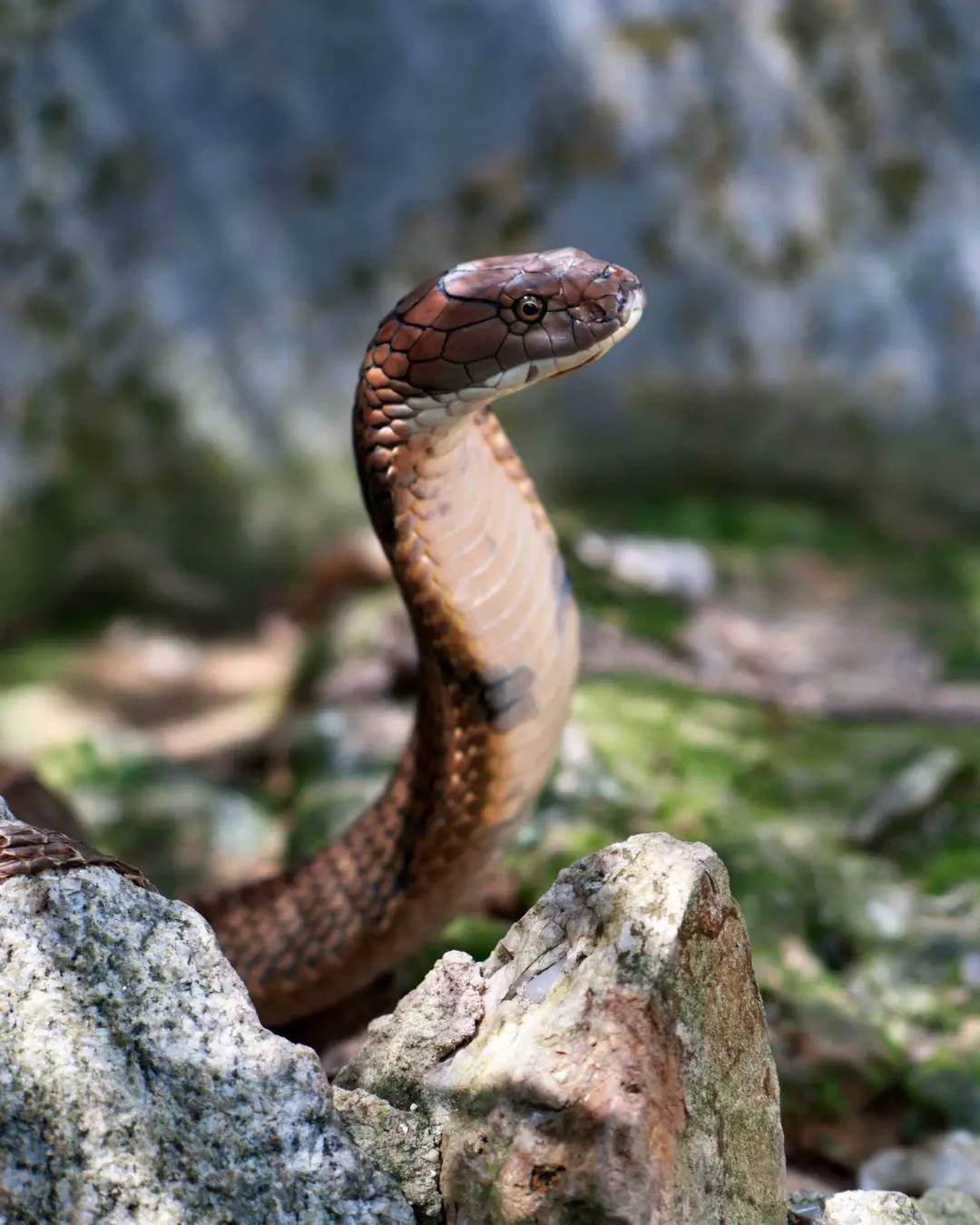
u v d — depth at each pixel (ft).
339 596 26.89
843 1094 12.01
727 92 30.63
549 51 30.12
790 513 30.19
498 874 14.58
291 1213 7.35
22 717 23.73
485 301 9.75
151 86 29.27
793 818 16.35
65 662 26.48
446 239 30.27
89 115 29.12
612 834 15.31
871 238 31.07
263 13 29.50
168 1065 7.46
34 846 7.89
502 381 9.81
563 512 27.99
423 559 10.36
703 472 31.07
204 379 29.40
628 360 30.40
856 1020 12.54
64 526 29.04
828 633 24.68
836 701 21.36
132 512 29.27
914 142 31.17
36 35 28.86
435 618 10.47
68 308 29.04
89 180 29.12
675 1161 7.20
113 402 29.14
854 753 17.72
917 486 31.07
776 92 30.76
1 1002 7.46
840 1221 8.52
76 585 29.14
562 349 9.70
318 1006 11.89
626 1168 7.03
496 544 10.46
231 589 29.53
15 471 28.78
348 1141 7.54
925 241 31.07
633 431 30.63
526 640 10.64
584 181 30.42
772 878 14.51
